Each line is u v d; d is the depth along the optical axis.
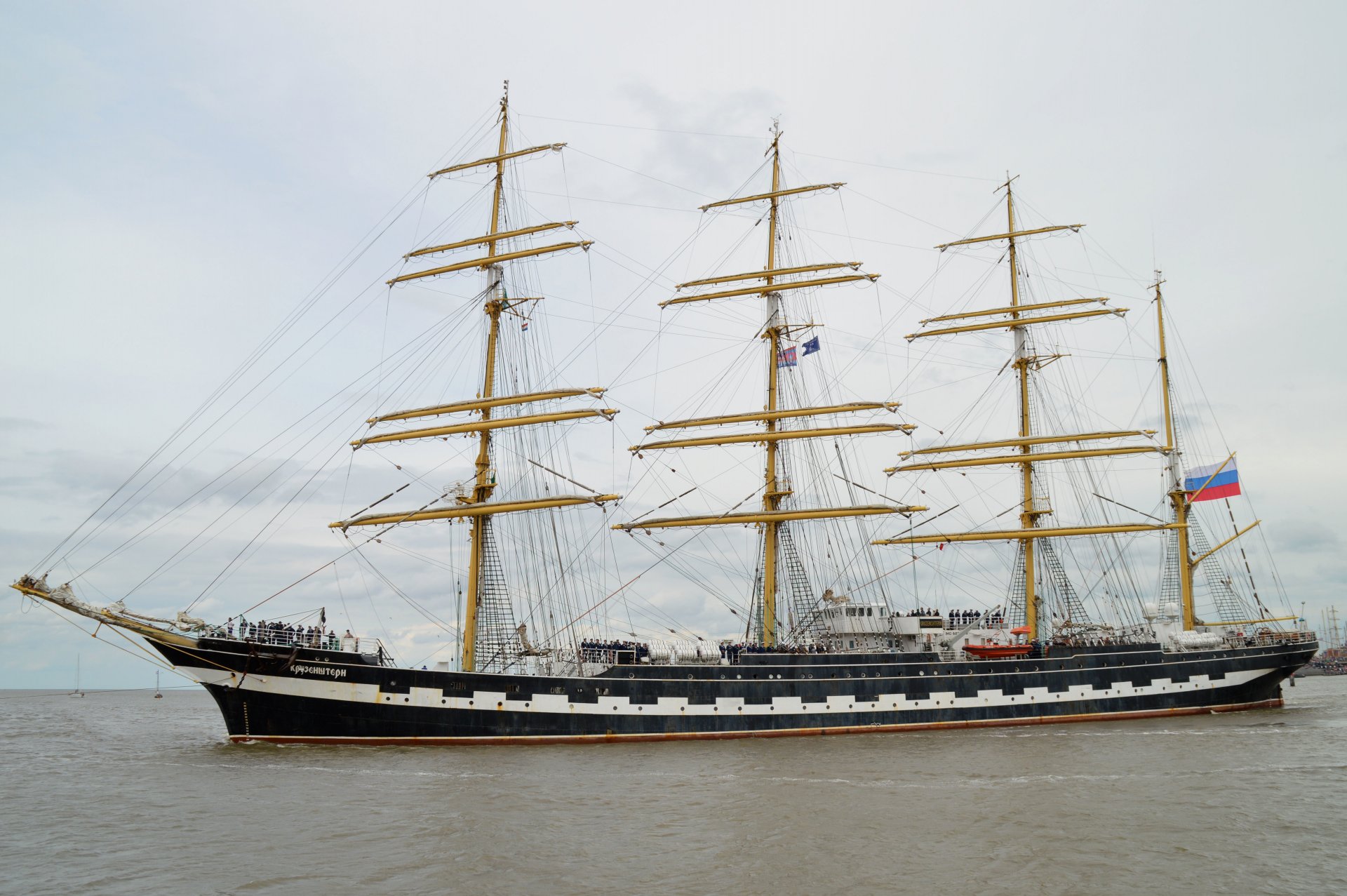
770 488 76.19
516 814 37.25
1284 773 45.59
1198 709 73.88
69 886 28.33
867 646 71.56
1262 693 77.69
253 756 51.56
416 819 36.50
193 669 53.81
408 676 55.38
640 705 59.56
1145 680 72.12
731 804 39.16
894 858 31.06
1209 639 77.06
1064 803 39.06
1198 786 42.53
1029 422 88.19
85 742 66.31
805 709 63.00
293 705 54.75
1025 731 64.25
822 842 33.09
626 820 36.44
